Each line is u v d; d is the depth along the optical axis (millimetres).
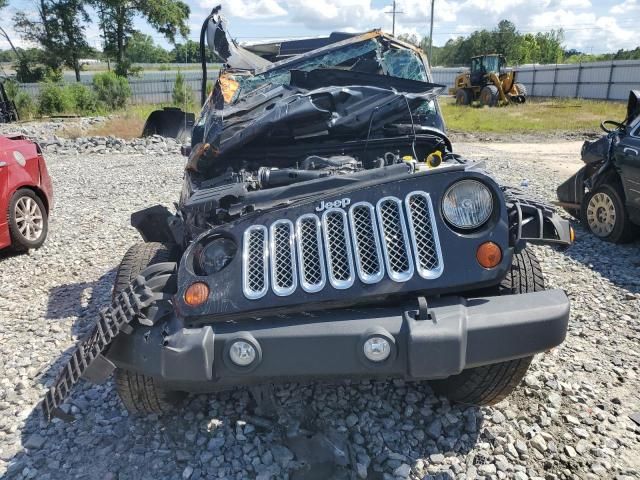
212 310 2504
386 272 2506
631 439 2994
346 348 2391
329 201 2693
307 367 2426
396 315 2449
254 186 3180
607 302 4770
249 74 4676
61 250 6566
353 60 4711
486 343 2402
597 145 6770
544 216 2766
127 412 3291
